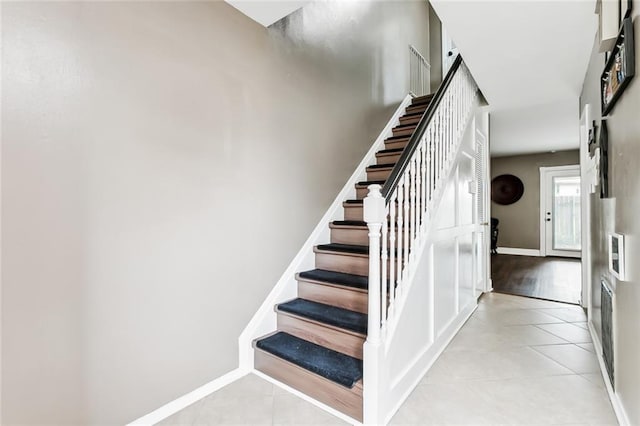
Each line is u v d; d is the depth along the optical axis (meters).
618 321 1.79
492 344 2.64
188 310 1.87
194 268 1.90
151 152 1.71
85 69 1.47
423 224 2.25
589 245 3.13
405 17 4.60
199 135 1.93
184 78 1.86
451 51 5.77
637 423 1.45
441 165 2.61
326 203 2.97
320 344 2.15
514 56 2.75
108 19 1.55
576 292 4.29
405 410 1.79
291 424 1.68
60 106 1.39
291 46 2.62
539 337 2.79
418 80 4.99
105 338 1.54
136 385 1.65
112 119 1.56
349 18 3.38
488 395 1.92
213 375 1.99
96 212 1.51
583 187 3.50
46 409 1.36
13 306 1.28
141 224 1.67
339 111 3.18
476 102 3.63
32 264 1.32
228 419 1.72
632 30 1.48
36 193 1.33
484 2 2.08
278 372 2.07
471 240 3.44
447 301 2.70
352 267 2.56
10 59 1.26
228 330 2.09
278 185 2.47
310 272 2.62
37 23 1.33
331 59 3.09
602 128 2.14
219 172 2.04
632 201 1.52
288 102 2.57
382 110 3.95
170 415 1.75
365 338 1.92
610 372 1.93
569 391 1.96
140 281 1.66
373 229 1.66
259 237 2.31
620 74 1.61
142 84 1.67
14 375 1.28
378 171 3.39
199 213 1.93
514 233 7.77
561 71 3.01
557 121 4.58
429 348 2.28
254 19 2.27
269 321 2.33
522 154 7.50
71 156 1.43
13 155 1.27
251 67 2.26
